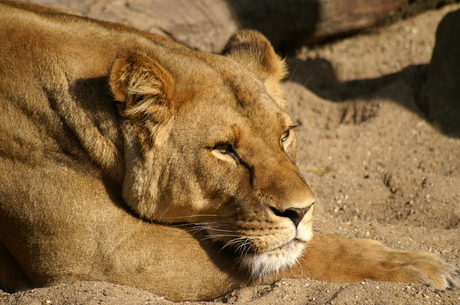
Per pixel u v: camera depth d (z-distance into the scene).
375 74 17.17
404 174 12.08
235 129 7.83
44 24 8.12
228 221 7.95
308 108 15.24
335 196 11.75
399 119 14.44
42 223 7.70
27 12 8.24
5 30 8.01
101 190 7.88
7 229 7.99
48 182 7.71
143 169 7.87
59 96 7.80
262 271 7.99
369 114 14.87
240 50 9.64
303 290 7.79
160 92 7.64
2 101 7.77
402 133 14.04
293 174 7.90
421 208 11.02
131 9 14.86
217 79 8.08
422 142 13.74
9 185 7.75
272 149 7.98
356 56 17.83
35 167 7.73
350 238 9.50
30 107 7.77
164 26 14.98
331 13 17.75
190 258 7.96
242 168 7.89
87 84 7.89
